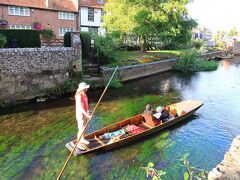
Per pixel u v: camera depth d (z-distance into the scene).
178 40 28.83
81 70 16.62
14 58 13.46
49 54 14.77
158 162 8.50
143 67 22.19
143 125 10.78
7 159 8.44
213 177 4.87
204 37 61.72
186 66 26.31
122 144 9.46
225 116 12.84
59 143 9.55
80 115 8.59
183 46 36.44
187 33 28.62
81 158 8.57
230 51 48.16
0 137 9.91
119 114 12.73
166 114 11.20
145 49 28.42
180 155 8.97
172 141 9.95
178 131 10.86
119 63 20.41
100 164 8.30
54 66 15.14
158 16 25.05
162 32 25.72
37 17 27.86
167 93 17.25
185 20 27.91
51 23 29.05
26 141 9.66
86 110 8.77
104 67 18.67
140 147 9.41
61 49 15.31
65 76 15.80
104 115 12.52
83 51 19.58
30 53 14.01
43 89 14.89
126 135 9.67
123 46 29.31
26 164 8.19
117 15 25.97
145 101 15.17
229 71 27.47
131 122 10.64
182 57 26.78
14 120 11.59
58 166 8.12
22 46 16.48
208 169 8.13
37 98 14.63
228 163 5.23
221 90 18.44
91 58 19.81
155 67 23.94
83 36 19.31
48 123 11.33
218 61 37.72
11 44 16.08
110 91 17.16
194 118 12.45
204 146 9.65
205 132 10.86
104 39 19.91
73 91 16.08
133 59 22.77
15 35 16.16
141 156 8.83
